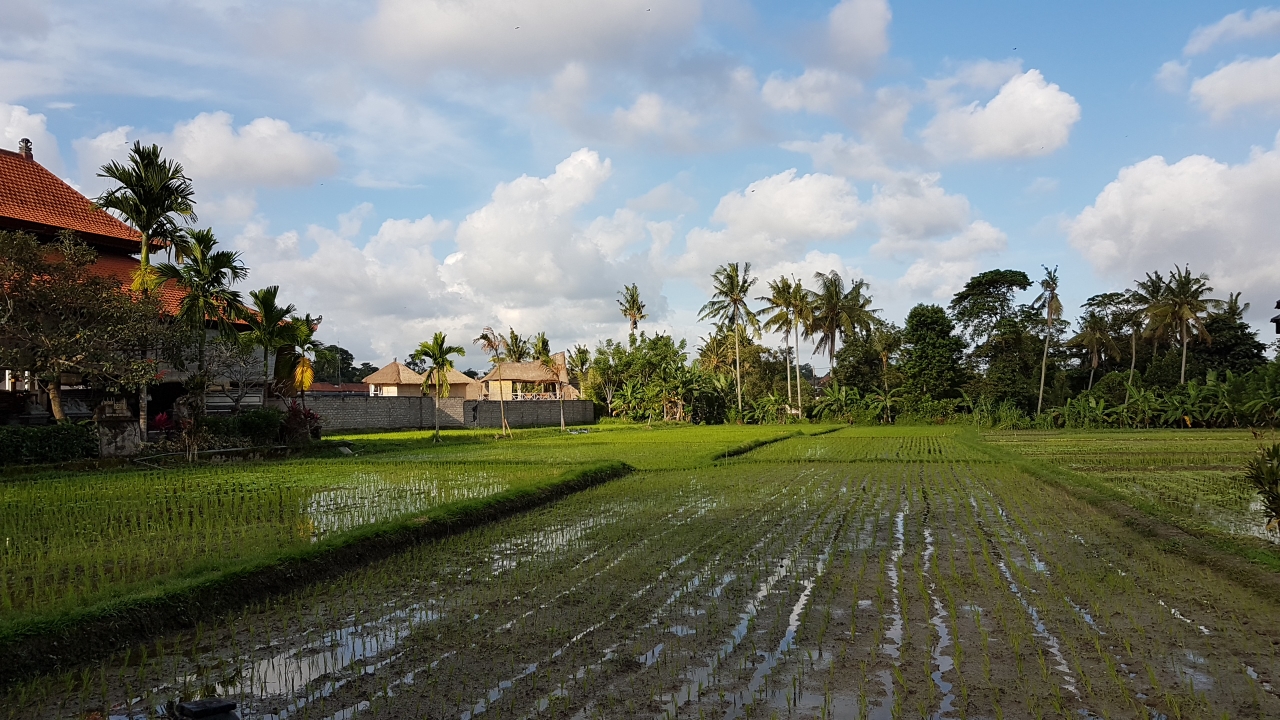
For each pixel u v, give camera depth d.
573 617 6.82
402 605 7.25
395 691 5.17
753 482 17.22
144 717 4.82
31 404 22.28
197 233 22.05
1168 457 21.50
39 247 18.05
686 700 5.02
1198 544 9.22
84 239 25.41
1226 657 5.72
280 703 5.00
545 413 55.84
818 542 10.11
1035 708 4.80
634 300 73.31
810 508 13.15
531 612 6.98
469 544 10.09
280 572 7.83
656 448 26.98
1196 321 46.88
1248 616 6.70
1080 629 6.40
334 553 8.66
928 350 50.72
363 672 5.54
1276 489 8.84
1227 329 52.28
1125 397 44.72
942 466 20.89
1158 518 10.96
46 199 25.89
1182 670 5.46
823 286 54.91
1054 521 11.67
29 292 17.22
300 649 6.05
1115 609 6.93
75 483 15.33
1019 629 6.39
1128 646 5.93
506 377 60.94
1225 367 50.78
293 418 25.62
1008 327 53.41
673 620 6.75
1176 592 7.46
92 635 5.92
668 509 13.12
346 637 6.34
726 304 54.41
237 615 6.97
